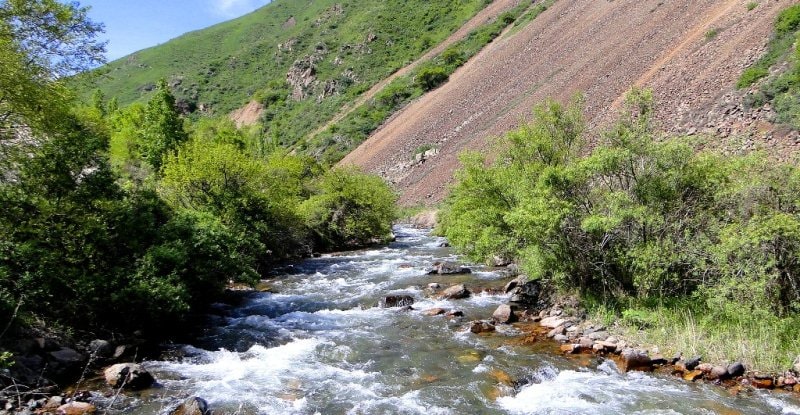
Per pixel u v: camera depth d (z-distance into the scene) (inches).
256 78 5629.9
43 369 346.6
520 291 617.0
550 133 674.2
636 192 464.1
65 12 453.7
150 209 571.5
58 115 455.8
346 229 1264.8
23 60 426.3
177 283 502.6
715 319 420.5
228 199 848.9
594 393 342.0
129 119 1961.1
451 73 3715.6
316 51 5285.4
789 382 332.5
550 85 2277.3
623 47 2069.4
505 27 3996.1
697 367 364.5
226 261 598.5
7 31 422.3
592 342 426.6
